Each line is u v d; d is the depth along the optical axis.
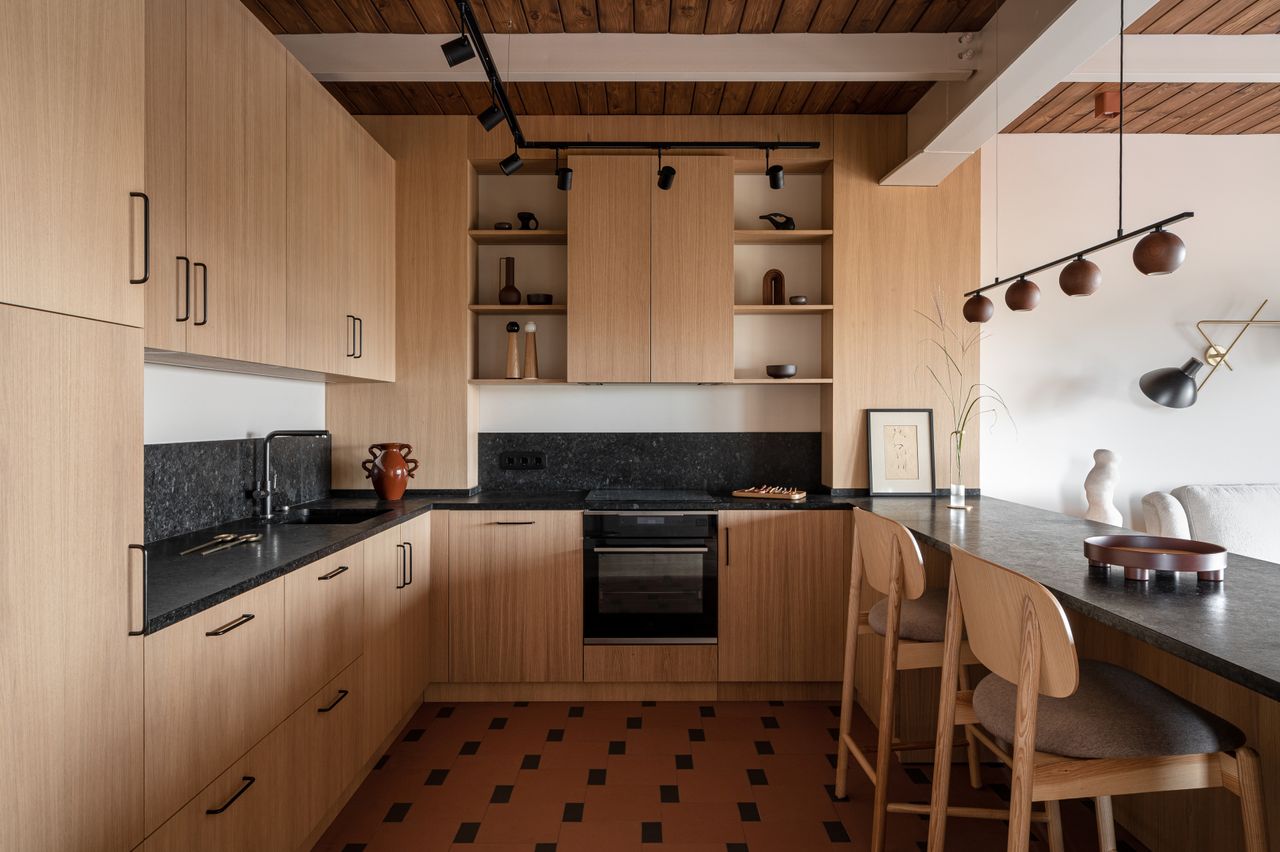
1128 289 3.82
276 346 2.30
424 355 3.53
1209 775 1.34
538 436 3.81
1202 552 1.82
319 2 2.66
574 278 3.47
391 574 2.76
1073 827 2.24
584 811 2.35
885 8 2.67
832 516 3.29
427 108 3.45
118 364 1.33
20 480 1.10
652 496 3.53
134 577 1.34
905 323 3.54
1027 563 1.87
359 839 2.19
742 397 3.83
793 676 3.28
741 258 3.80
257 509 2.82
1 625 1.06
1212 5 2.60
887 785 2.05
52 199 1.17
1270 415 3.83
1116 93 3.30
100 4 1.29
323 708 2.12
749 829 2.25
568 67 2.89
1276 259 3.82
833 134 3.53
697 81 3.06
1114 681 1.56
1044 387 3.83
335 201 2.78
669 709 3.21
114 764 1.28
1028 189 3.82
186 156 1.81
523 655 3.27
